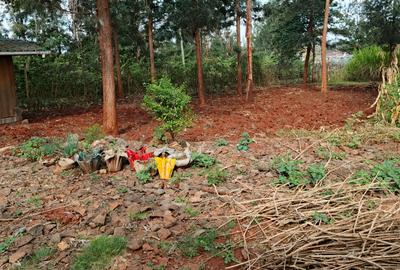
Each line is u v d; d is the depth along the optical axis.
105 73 7.34
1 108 9.72
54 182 4.68
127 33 14.37
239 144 5.88
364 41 17.00
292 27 15.22
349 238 2.97
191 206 3.83
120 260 2.97
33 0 7.84
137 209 3.73
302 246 2.93
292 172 4.36
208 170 4.74
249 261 2.87
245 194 4.06
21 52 9.38
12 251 3.14
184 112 6.18
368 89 13.60
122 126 8.45
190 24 10.49
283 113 9.34
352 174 4.30
